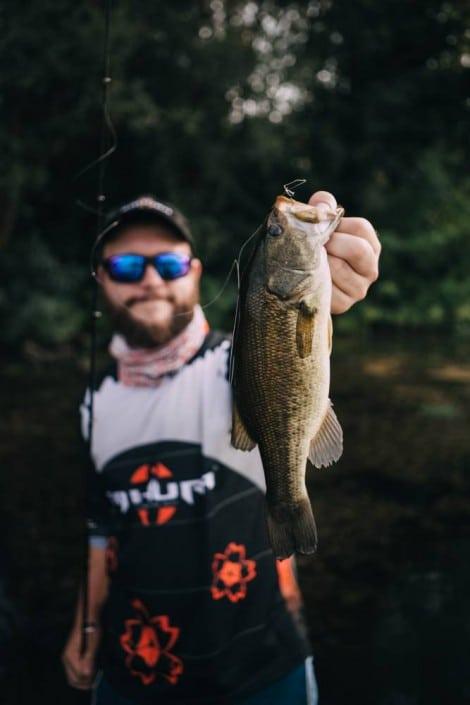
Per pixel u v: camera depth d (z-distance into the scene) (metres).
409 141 14.30
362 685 3.41
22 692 3.40
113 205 13.55
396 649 3.67
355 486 5.86
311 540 1.53
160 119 12.33
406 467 6.28
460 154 14.53
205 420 2.21
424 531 4.99
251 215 14.71
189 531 2.17
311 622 3.90
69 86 12.05
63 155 13.12
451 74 12.40
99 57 11.65
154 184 13.45
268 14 13.88
